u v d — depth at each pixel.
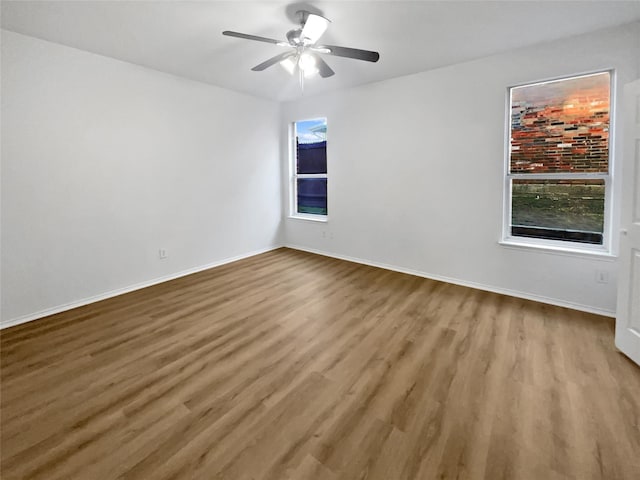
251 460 1.47
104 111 3.34
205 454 1.50
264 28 2.68
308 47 2.50
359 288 3.70
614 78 2.74
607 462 1.43
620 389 1.92
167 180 3.97
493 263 3.53
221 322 2.88
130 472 1.41
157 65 3.58
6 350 2.42
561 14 2.46
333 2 2.29
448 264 3.87
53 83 2.97
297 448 1.53
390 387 1.97
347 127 4.59
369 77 4.00
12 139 2.78
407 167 4.07
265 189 5.30
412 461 1.46
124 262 3.63
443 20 2.54
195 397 1.90
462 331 2.67
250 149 4.98
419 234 4.07
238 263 4.79
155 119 3.78
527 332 2.63
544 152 3.17
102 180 3.38
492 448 1.52
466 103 3.52
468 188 3.61
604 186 2.92
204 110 4.29
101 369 2.18
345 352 2.37
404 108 3.99
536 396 1.87
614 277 2.85
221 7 2.35
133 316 3.02
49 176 3.01
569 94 3.00
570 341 2.48
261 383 2.02
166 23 2.59
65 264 3.17
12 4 2.30
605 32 2.71
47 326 2.82
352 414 1.75
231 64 3.55
